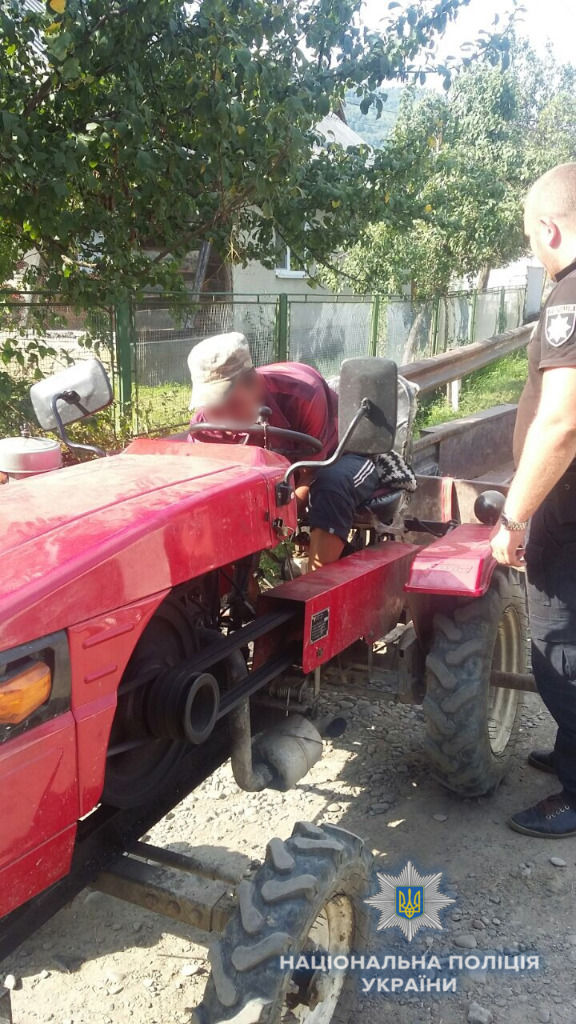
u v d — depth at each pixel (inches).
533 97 1083.3
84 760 75.0
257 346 456.8
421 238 606.9
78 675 74.3
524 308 853.2
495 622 128.8
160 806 99.7
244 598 118.3
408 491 154.8
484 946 109.0
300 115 275.3
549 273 110.4
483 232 631.8
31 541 79.4
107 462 112.3
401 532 152.5
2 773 67.9
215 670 109.0
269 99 269.3
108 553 77.8
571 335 99.4
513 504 107.7
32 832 71.0
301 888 80.7
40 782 71.1
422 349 656.4
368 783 144.9
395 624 139.6
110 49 234.4
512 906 116.0
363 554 138.1
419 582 123.0
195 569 89.0
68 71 227.1
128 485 97.3
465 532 140.3
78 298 290.4
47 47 239.9
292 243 335.0
